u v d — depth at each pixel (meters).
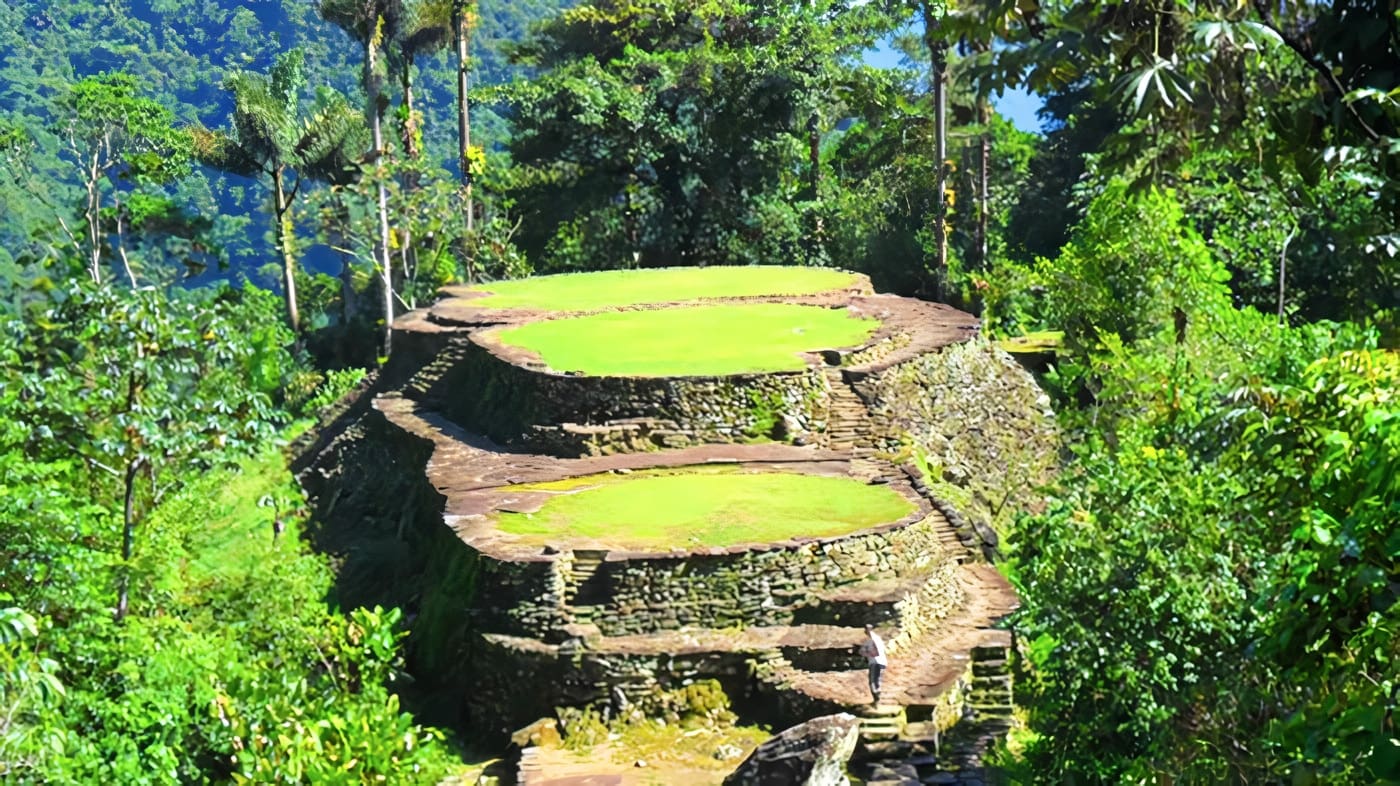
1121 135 9.59
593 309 35.47
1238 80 8.91
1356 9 8.46
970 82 9.10
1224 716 13.81
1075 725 15.61
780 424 26.84
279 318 55.16
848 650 19.62
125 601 18.36
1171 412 17.55
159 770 15.99
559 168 55.31
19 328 20.09
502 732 19.80
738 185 54.41
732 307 35.47
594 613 20.36
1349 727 7.29
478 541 21.53
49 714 13.97
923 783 17.58
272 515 27.64
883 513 22.62
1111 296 35.16
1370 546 8.16
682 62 54.59
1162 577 15.00
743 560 20.62
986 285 46.12
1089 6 8.76
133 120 62.22
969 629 21.34
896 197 54.34
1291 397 10.70
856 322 33.06
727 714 19.44
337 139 55.69
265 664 18.92
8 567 16.69
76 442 19.27
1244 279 41.81
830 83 54.50
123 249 58.53
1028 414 33.25
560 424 26.86
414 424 30.12
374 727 16.41
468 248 53.41
